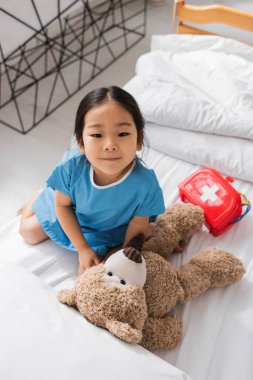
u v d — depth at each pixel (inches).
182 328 34.5
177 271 37.0
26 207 47.8
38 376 24.0
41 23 57.7
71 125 67.7
